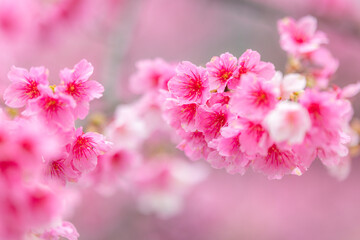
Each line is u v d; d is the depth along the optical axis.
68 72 0.72
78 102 0.72
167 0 2.15
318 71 0.80
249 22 2.10
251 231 1.84
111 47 1.00
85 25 1.24
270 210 1.93
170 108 0.72
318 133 0.69
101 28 1.27
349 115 0.74
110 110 0.91
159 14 2.14
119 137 0.86
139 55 2.03
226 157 0.71
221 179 1.95
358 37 1.38
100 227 1.67
